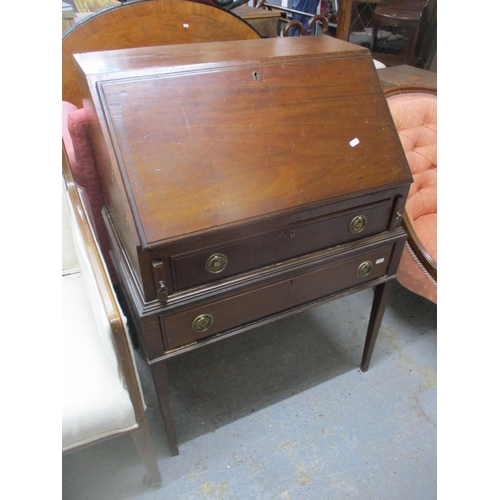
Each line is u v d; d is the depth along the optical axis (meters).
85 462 1.20
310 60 0.95
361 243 1.05
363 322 1.69
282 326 1.66
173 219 0.77
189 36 1.62
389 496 1.14
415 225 1.58
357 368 1.49
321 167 0.91
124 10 1.48
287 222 0.89
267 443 1.26
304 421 1.32
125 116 0.78
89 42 1.49
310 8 2.47
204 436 1.27
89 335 1.00
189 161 0.80
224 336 0.99
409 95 1.59
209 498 1.13
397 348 1.57
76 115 1.05
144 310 0.84
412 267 1.43
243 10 2.06
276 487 1.15
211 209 0.80
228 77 0.87
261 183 0.85
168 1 1.53
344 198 0.92
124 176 0.76
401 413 1.34
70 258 1.19
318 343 1.59
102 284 0.82
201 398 1.38
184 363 1.50
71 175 1.09
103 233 1.36
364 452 1.24
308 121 0.91
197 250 0.82
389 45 2.31
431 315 1.72
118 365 0.83
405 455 1.23
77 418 0.84
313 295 1.08
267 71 0.90
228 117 0.85
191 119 0.82
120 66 0.85
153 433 1.28
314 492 1.14
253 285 0.93
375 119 0.98
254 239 0.88
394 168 0.98
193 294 0.87
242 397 1.39
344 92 0.96
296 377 1.46
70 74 1.50
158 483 1.13
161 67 0.83
